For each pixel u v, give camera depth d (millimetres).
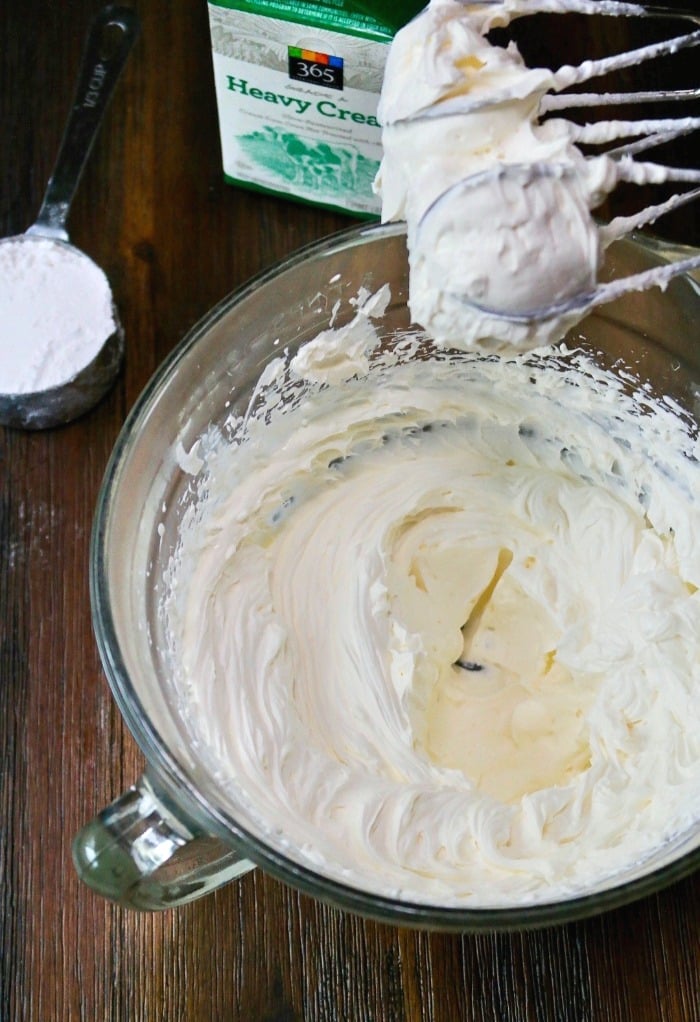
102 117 718
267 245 718
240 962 620
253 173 708
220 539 639
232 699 610
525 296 499
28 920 625
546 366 647
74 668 658
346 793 601
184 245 716
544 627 660
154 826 554
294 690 624
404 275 619
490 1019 613
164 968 620
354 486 673
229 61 646
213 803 540
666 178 495
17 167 727
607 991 616
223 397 622
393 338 645
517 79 494
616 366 638
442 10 503
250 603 632
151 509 603
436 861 593
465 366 654
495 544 672
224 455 637
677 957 619
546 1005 614
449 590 665
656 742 617
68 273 694
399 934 621
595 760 621
